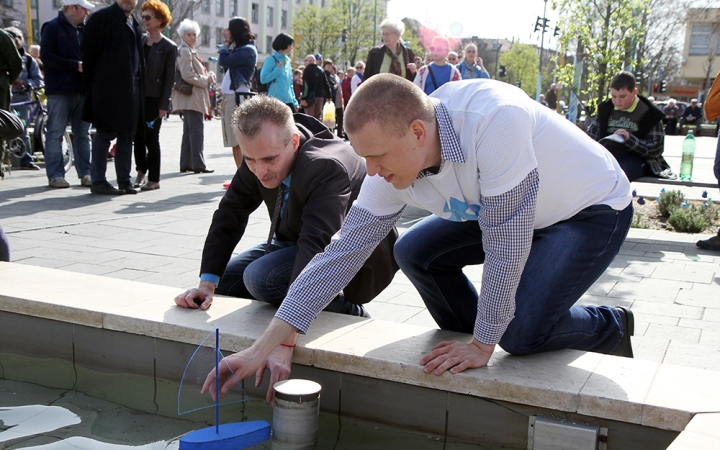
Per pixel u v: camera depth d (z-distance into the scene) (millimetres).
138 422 2297
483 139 1920
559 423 1991
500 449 2111
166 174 9266
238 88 8273
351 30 52625
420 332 2494
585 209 2270
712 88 5484
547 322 2225
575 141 2213
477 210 2109
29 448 2090
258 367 2145
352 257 2246
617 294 3936
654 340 3145
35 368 2832
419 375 2160
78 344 2730
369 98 1831
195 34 9203
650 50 22562
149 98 7531
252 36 8391
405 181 1964
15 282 3025
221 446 2041
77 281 3068
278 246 3053
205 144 15320
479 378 2082
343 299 2957
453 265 2582
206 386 2100
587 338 2436
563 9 10461
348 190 2623
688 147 9094
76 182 8117
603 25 10195
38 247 4668
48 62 7352
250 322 2553
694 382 2047
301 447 2102
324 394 2350
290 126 2570
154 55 7430
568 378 2076
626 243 5465
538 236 2324
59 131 7535
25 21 41375
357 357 2246
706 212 6504
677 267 4641
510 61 61656
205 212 6344
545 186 2178
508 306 2088
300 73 17922
